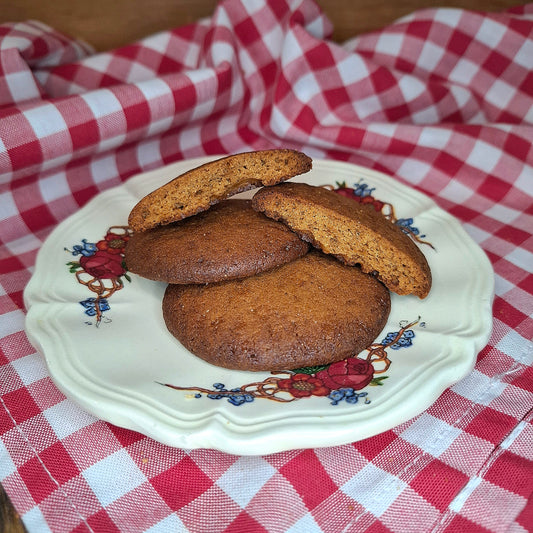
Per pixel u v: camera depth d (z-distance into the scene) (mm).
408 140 356
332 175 332
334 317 228
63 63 375
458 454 200
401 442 206
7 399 222
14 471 198
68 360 217
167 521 184
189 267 241
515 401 219
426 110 376
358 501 188
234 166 250
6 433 209
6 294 272
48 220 326
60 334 229
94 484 194
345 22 414
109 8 394
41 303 244
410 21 382
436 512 184
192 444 192
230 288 240
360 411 196
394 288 249
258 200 252
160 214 253
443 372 209
